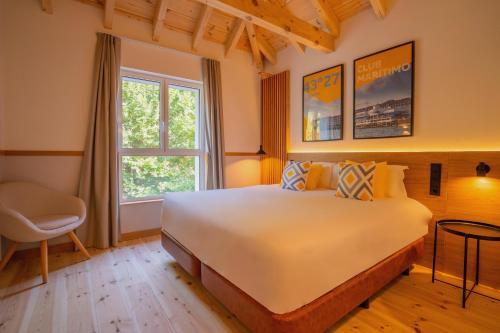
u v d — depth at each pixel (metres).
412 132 2.54
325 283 1.33
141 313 1.65
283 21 2.66
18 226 1.94
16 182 2.37
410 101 2.54
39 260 2.45
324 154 3.38
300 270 1.21
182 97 3.57
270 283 1.19
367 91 2.90
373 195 2.36
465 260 1.77
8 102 2.41
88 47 2.77
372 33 2.85
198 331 1.48
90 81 2.78
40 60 2.54
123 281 2.06
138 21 3.08
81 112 2.75
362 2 2.86
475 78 2.14
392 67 2.67
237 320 1.58
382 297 1.87
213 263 1.60
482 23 2.09
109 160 2.84
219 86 3.70
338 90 3.21
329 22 3.04
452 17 2.25
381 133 2.79
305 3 3.14
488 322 1.60
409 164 2.53
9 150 2.41
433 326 1.55
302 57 3.70
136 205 3.17
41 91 2.55
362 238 1.57
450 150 2.29
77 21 2.71
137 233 3.17
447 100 2.30
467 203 2.15
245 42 3.94
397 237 1.89
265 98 4.22
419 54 2.47
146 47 3.14
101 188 2.77
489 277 2.03
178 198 2.32
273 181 4.12
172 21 3.23
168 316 1.62
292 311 1.19
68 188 2.71
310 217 1.67
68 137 2.69
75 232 2.71
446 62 2.30
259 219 1.61
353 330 1.50
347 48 3.10
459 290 1.98
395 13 2.65
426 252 2.39
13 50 2.42
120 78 2.96
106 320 1.57
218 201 2.18
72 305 1.72
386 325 1.55
